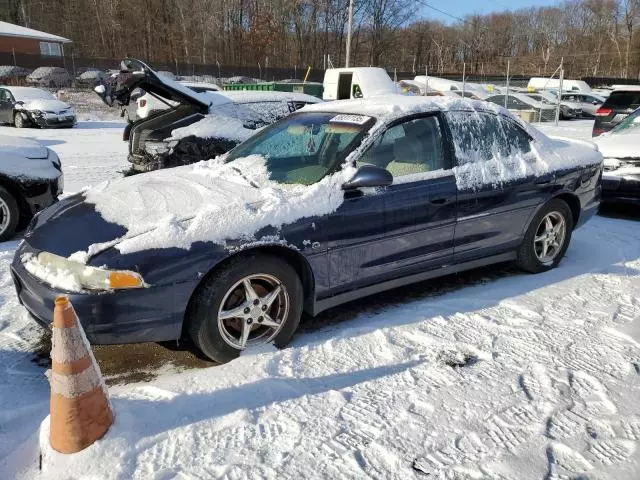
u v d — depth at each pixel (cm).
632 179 655
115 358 337
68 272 288
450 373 308
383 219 359
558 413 272
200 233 300
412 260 385
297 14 5378
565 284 446
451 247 404
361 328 363
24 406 283
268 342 332
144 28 5306
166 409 270
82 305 279
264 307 326
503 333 358
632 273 471
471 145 420
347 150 363
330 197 340
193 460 238
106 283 281
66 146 1374
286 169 379
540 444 249
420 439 252
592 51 6994
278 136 423
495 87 3259
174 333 300
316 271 339
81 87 3142
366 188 356
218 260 301
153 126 769
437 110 408
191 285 296
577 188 478
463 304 404
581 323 373
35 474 233
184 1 5212
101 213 327
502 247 440
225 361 319
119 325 285
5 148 580
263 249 323
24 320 387
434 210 383
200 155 739
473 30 7069
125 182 388
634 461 240
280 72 3822
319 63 5528
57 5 5441
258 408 274
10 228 568
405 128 389
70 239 305
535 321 376
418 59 6862
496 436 255
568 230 482
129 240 290
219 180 372
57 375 233
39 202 588
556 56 6906
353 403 279
